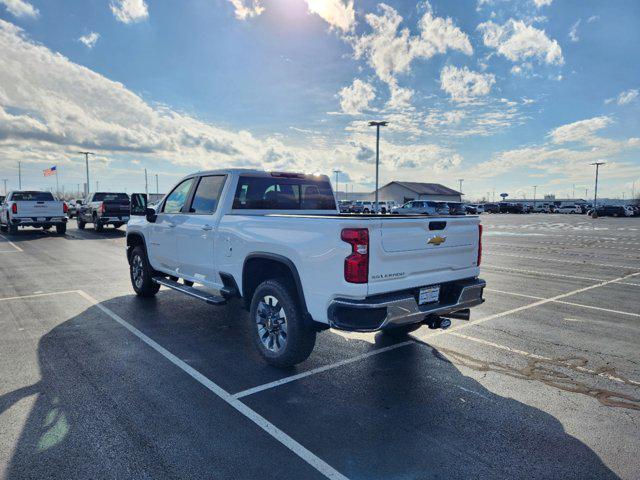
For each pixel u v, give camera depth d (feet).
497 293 26.58
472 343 17.01
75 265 35.53
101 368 14.01
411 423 10.82
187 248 18.72
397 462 9.18
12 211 61.41
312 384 13.05
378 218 12.41
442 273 13.85
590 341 17.31
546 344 16.92
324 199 20.52
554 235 78.18
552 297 25.43
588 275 33.55
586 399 12.26
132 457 9.18
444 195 309.42
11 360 14.58
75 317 20.03
